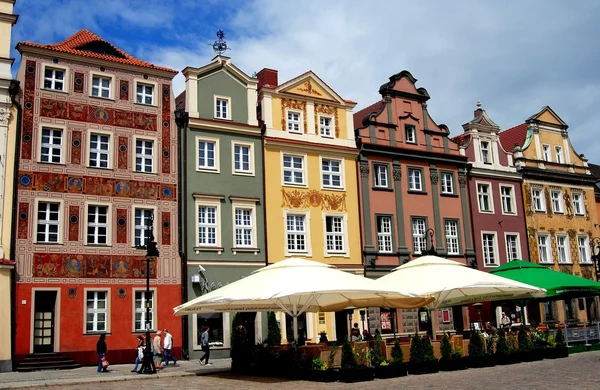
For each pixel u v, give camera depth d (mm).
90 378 22844
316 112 38594
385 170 40562
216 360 31469
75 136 30594
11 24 29906
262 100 36906
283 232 35688
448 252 41938
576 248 48969
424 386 18422
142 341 27609
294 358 21953
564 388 16875
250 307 24672
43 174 29391
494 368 23734
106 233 30703
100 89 31969
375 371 21328
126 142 31938
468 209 43469
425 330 39469
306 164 37312
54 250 29000
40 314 28609
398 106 42062
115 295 30094
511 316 43375
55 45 31516
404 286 24234
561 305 46344
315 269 22203
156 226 31875
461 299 29766
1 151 28422
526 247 45781
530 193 47031
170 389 19438
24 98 29594
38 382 21469
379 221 39562
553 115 50719
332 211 37625
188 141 33656
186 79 34625
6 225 28016
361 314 37312
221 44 36156
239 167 35219
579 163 51469
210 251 33000
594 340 31766
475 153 44969
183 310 23547
